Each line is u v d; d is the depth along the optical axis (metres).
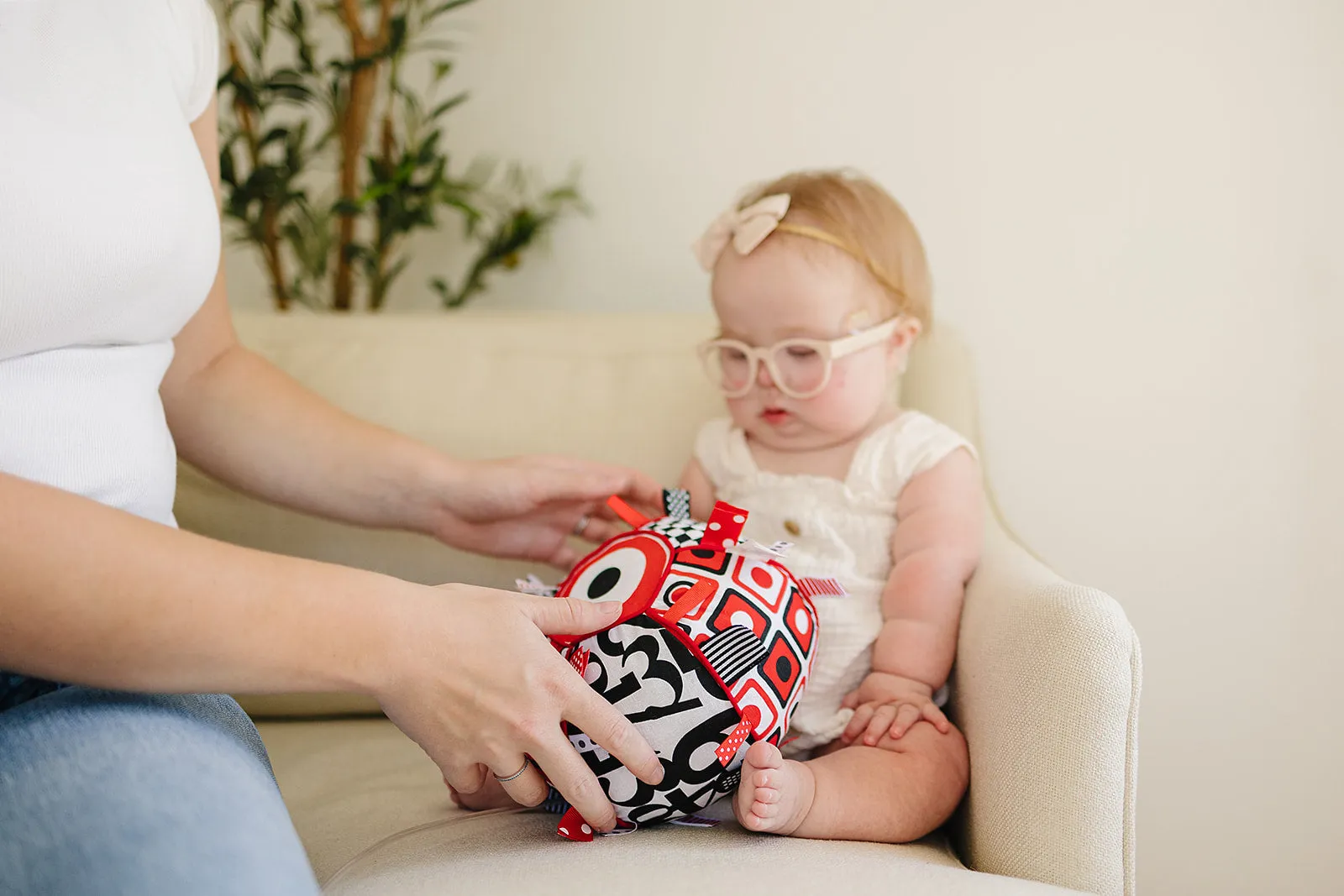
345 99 1.61
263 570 0.61
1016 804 0.79
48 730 0.55
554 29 1.62
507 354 1.32
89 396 0.69
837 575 1.04
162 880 0.48
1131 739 0.76
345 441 1.04
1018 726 0.80
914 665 0.98
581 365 1.31
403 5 1.66
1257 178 1.33
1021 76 1.42
